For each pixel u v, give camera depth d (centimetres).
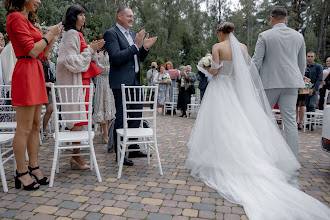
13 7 237
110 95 443
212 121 299
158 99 909
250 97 300
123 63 335
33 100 247
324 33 3319
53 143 462
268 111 311
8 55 416
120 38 332
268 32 321
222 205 227
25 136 254
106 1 2212
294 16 3291
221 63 307
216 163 280
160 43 2205
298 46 319
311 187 269
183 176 300
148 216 207
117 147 341
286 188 246
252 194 240
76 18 309
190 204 229
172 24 2409
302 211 210
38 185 262
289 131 317
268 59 321
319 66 612
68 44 298
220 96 302
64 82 310
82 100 289
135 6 2264
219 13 2856
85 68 303
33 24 264
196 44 2670
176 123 721
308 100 636
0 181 281
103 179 290
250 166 262
